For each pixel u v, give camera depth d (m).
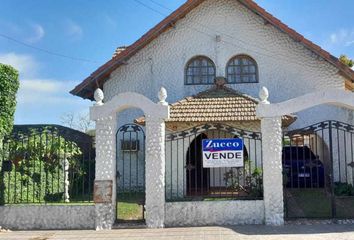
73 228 10.48
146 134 10.48
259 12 17.36
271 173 10.35
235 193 12.47
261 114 10.46
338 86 17.36
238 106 15.70
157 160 10.41
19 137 12.35
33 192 11.96
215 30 18.09
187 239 9.02
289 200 13.61
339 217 10.70
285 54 17.70
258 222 10.39
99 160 10.49
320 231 9.51
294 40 17.44
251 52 17.84
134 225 10.40
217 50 17.98
